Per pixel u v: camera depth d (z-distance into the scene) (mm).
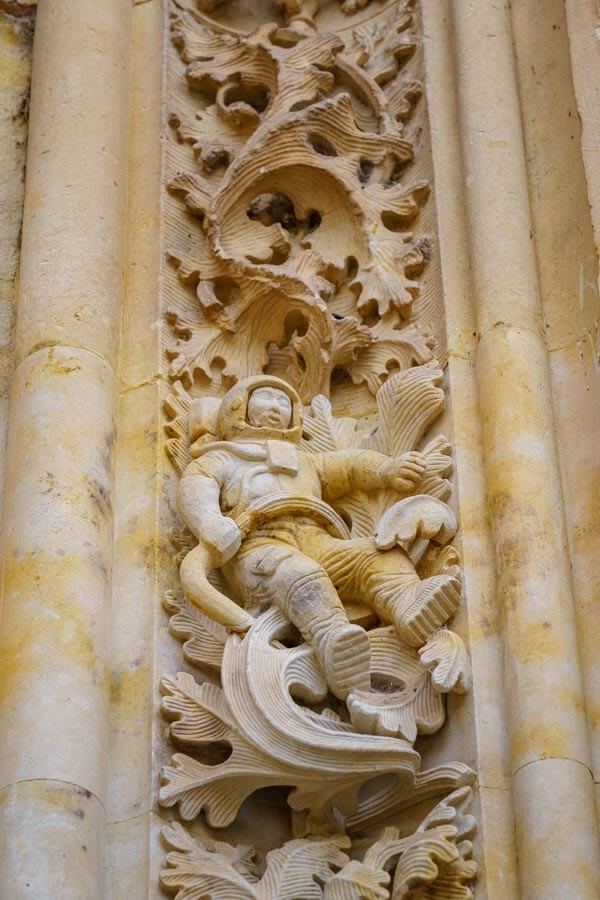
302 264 5219
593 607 4461
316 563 4484
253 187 5352
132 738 4398
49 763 4145
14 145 5648
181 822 4266
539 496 4602
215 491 4656
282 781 4234
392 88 5648
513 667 4336
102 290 5082
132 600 4629
